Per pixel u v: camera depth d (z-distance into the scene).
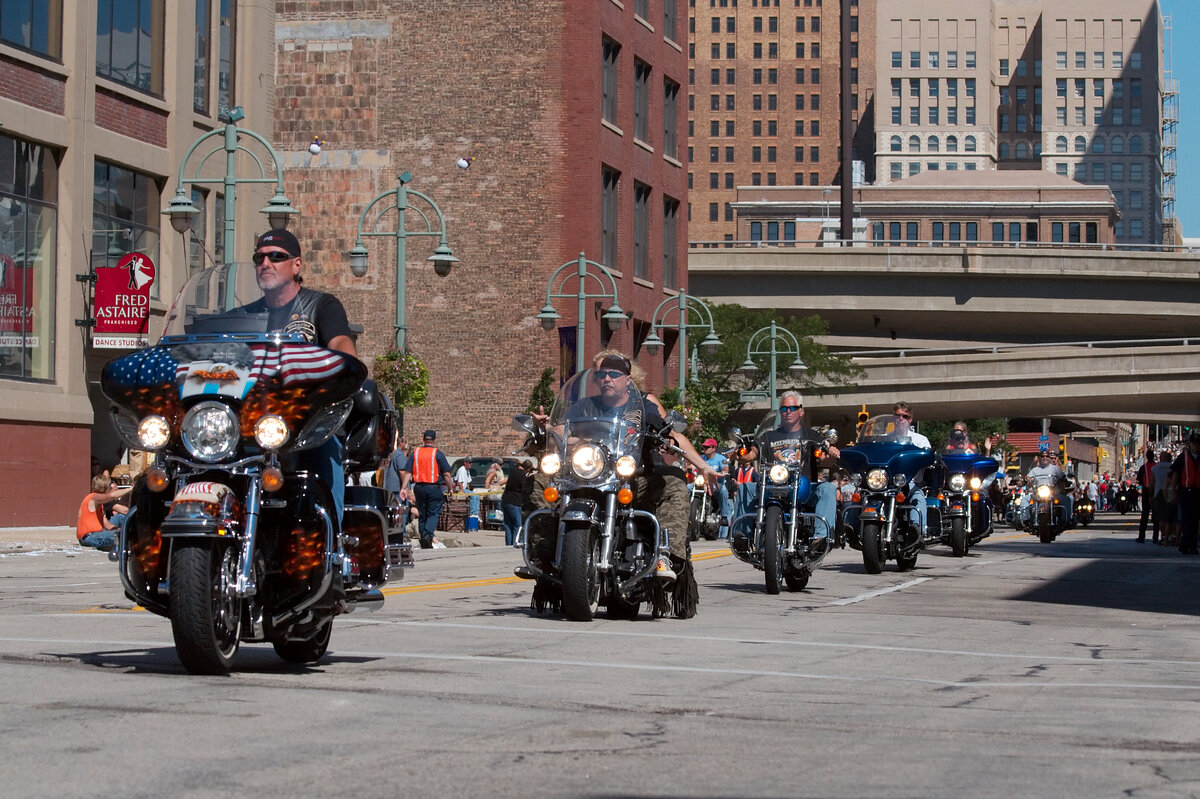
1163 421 131.25
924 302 126.19
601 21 84.38
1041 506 54.84
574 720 10.45
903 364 116.75
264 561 12.21
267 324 12.47
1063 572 32.69
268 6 62.25
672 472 19.11
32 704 10.54
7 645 14.25
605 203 87.50
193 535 11.45
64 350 49.25
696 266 126.31
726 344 103.38
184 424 11.84
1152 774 8.82
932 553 42.44
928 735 10.16
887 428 32.22
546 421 19.22
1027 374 115.75
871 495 31.69
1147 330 131.50
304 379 12.02
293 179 83.25
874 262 125.56
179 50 55.47
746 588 26.31
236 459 11.98
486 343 82.50
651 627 17.98
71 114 49.44
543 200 82.69
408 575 28.19
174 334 12.48
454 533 52.09
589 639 16.22
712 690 12.24
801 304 126.81
